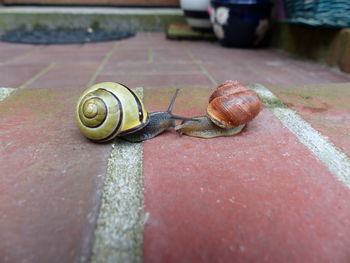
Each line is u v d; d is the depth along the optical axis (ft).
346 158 0.24
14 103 0.36
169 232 0.17
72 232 0.17
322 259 0.15
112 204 0.19
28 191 0.20
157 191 0.20
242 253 0.16
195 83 0.45
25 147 0.25
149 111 0.33
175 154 0.25
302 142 0.27
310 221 0.18
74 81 0.46
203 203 0.19
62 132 0.29
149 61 0.62
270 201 0.19
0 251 0.15
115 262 0.15
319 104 0.36
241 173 0.22
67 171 0.22
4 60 0.61
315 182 0.21
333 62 0.56
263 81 0.47
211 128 0.28
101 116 0.25
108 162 0.24
